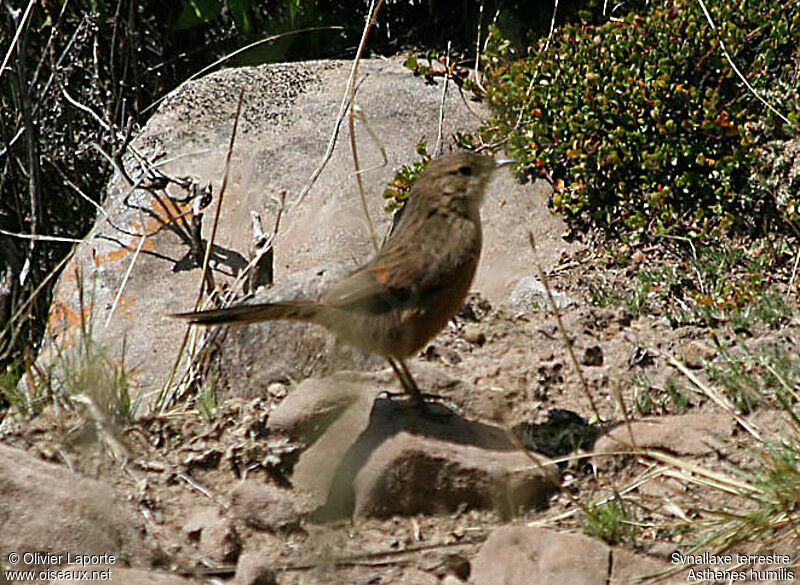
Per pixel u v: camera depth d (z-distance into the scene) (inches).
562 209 530.9
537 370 396.5
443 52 666.2
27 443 352.2
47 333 486.3
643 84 522.9
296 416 349.4
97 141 619.8
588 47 548.7
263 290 430.6
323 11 700.7
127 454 351.3
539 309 468.4
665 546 309.4
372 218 531.2
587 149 526.9
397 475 327.9
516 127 551.2
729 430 352.2
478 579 303.6
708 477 328.5
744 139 504.7
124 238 546.0
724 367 392.2
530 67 559.2
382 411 351.3
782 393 370.0
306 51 702.5
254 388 402.3
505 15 625.6
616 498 320.5
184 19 666.8
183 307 508.1
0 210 640.4
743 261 486.0
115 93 635.5
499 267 511.2
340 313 333.7
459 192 350.9
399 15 694.5
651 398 381.1
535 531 308.7
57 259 636.7
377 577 305.1
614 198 528.1
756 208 500.7
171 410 382.3
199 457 347.9
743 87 522.0
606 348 420.8
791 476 314.8
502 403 365.7
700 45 529.3
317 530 323.3
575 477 341.1
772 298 447.5
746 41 536.7
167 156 582.6
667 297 467.8
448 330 433.1
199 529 319.0
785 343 410.9
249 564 302.0
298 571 308.3
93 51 641.6
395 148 568.4
